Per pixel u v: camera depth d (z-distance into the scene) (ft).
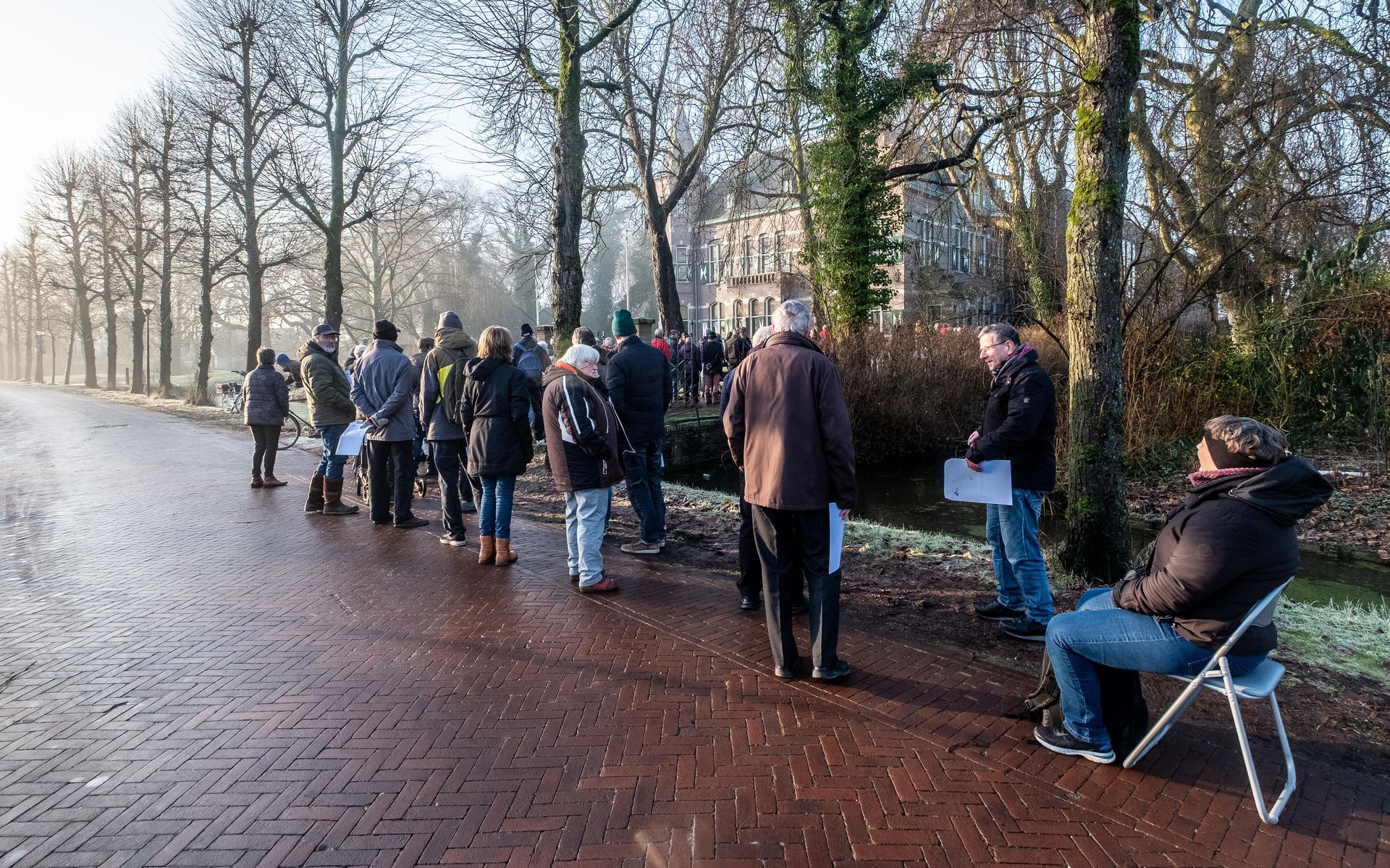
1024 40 26.96
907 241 47.88
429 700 11.26
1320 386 36.73
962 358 48.08
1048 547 20.31
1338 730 10.49
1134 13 14.53
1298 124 28.09
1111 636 9.14
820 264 48.83
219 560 19.12
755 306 119.65
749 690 11.69
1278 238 32.22
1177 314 29.63
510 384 18.17
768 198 67.72
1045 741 9.97
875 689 11.74
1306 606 15.72
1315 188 28.68
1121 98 14.76
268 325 141.38
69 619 14.75
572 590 16.65
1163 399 34.83
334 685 11.77
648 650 13.25
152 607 15.44
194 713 10.84
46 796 8.79
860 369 44.96
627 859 7.74
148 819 8.39
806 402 11.46
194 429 56.24
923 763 9.62
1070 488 16.53
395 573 17.98
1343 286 36.19
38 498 28.17
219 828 8.23
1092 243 15.35
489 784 9.07
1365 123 29.17
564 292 32.24
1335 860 7.86
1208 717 10.91
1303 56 28.76
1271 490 8.12
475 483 24.63
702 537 21.49
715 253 129.70
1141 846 8.06
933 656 13.08
